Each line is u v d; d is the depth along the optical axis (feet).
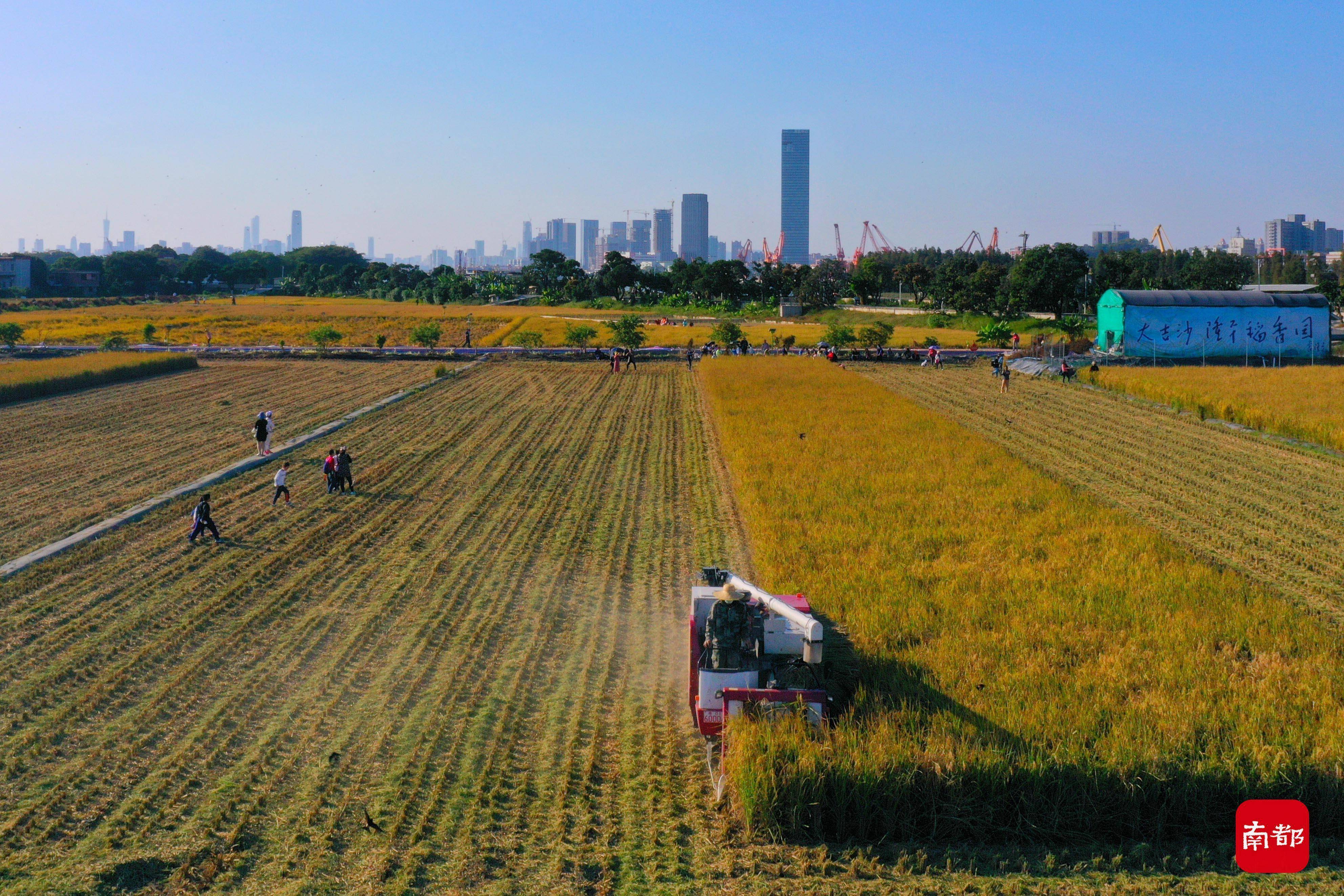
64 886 39.78
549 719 54.70
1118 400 191.11
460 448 141.90
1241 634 60.75
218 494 110.93
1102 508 96.22
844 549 82.07
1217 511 101.65
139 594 76.48
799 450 128.77
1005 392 207.10
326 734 53.06
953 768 42.68
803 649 53.57
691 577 81.25
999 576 73.20
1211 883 38.81
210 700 57.52
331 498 109.60
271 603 74.33
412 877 40.04
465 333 395.96
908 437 139.13
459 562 85.56
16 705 56.75
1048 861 40.22
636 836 42.98
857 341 304.09
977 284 486.79
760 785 42.68
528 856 41.55
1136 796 42.16
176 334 383.04
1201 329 254.27
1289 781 42.42
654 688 59.00
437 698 57.52
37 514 100.73
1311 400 172.96
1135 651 57.06
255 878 40.37
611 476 122.21
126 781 48.29
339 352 282.56
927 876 39.86
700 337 350.23
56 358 253.65
